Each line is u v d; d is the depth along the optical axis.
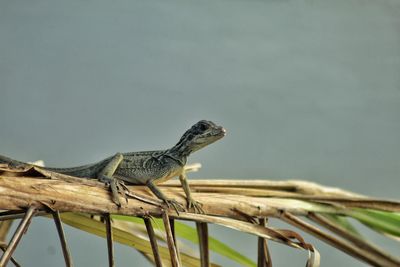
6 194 1.30
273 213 1.36
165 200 1.39
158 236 1.41
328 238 1.34
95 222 1.36
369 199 1.36
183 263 1.38
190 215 1.34
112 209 1.32
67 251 1.30
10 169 1.31
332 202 1.36
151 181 1.41
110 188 1.33
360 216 1.36
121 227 1.40
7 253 1.29
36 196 1.30
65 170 1.45
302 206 1.36
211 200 1.37
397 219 1.35
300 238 1.34
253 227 1.33
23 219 1.30
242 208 1.36
